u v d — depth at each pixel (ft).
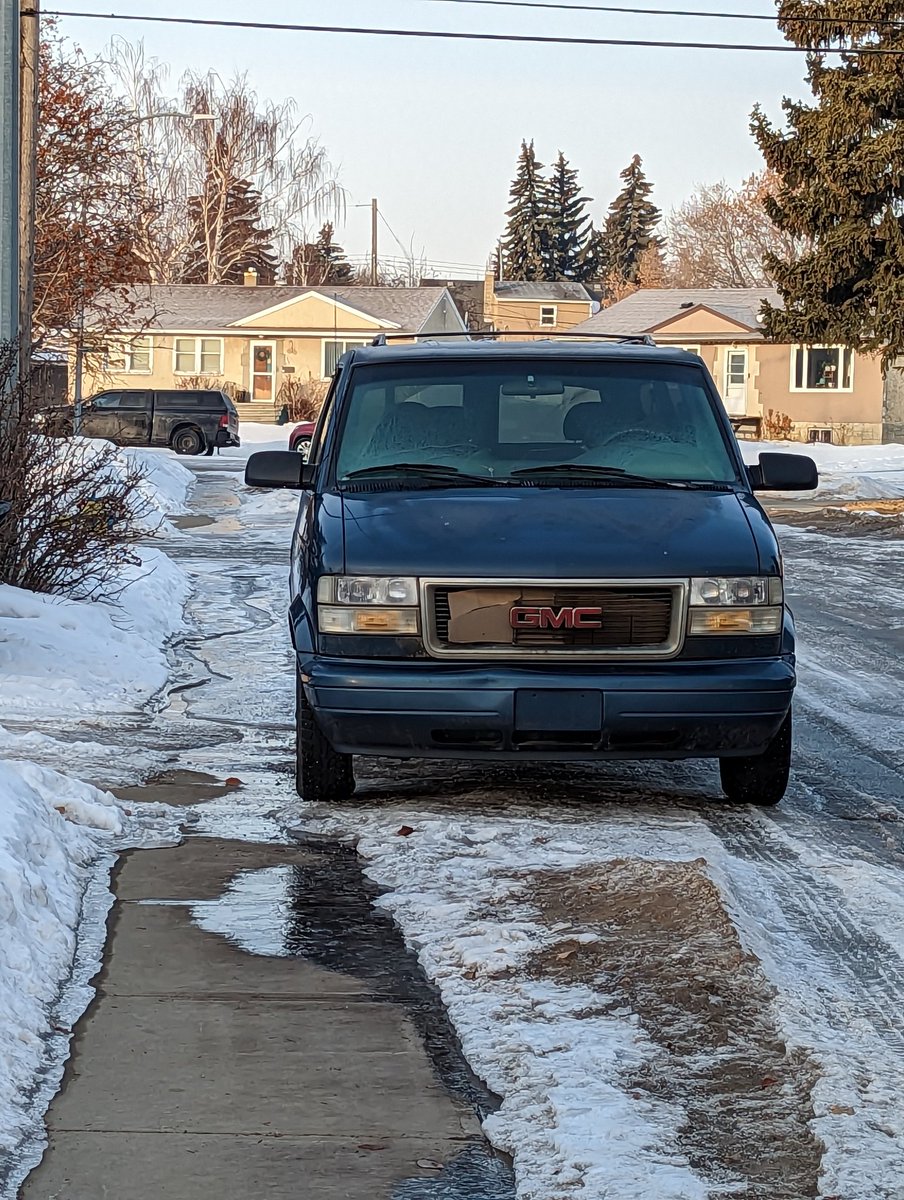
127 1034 17.60
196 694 35.45
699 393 28.60
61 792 24.63
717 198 316.40
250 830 24.71
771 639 24.86
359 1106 16.20
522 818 25.25
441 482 27.07
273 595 53.31
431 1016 18.21
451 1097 16.42
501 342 30.66
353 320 223.51
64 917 20.29
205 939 20.26
